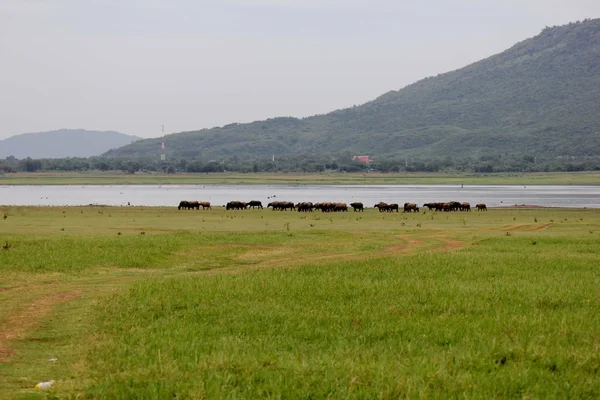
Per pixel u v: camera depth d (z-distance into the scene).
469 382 13.32
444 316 20.16
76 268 33.41
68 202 137.25
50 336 18.42
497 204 125.94
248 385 13.15
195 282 27.12
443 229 62.47
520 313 20.80
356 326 19.23
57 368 15.20
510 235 54.38
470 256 37.12
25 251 37.28
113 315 20.89
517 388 13.13
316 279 28.02
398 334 18.11
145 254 37.97
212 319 20.23
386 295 24.30
